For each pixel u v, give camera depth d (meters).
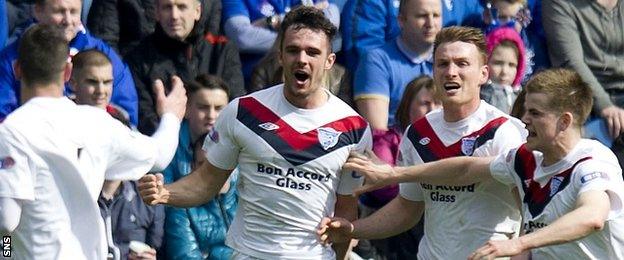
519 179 22.27
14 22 29.64
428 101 28.73
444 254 23.86
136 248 26.28
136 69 29.69
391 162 28.89
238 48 31.41
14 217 20.05
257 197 23.27
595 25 34.31
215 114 28.31
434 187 23.66
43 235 20.33
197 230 27.52
